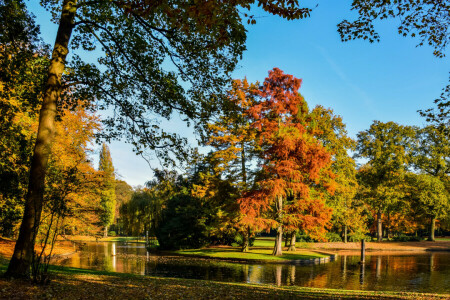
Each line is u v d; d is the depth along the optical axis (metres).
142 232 38.09
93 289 7.98
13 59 9.20
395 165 40.38
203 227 33.50
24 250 7.67
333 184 28.89
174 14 7.07
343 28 9.58
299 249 33.25
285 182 24.09
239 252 27.48
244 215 25.91
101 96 11.37
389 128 41.78
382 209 42.19
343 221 38.44
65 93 10.77
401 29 9.59
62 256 24.14
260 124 25.19
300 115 26.86
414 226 48.47
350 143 34.81
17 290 6.72
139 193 36.84
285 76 26.23
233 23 7.18
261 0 6.40
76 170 9.49
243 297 8.57
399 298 9.09
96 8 10.45
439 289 13.54
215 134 26.20
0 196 11.71
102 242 48.78
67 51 8.75
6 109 10.12
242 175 27.42
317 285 14.41
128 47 10.94
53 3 10.12
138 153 11.66
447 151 41.41
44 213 13.90
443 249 36.53
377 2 8.89
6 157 10.64
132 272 17.52
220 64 10.85
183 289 9.26
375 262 24.27
